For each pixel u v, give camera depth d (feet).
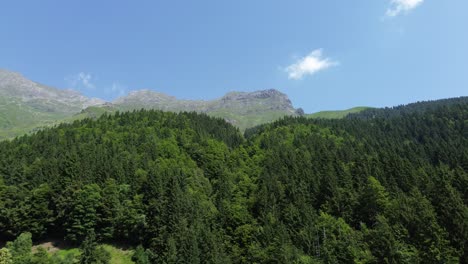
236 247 294.25
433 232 241.96
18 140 545.03
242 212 326.44
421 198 286.05
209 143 528.22
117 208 338.95
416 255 232.53
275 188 363.97
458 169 330.75
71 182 357.82
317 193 353.51
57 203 348.18
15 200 352.69
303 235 280.31
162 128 586.04
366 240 263.08
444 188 288.30
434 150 484.74
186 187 372.58
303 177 385.29
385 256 234.99
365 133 652.48
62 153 449.06
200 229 298.15
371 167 388.98
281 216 326.03
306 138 583.99
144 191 358.43
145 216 329.52
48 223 342.64
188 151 509.35
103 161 408.87
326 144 543.80
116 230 332.80
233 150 545.03
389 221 278.05
